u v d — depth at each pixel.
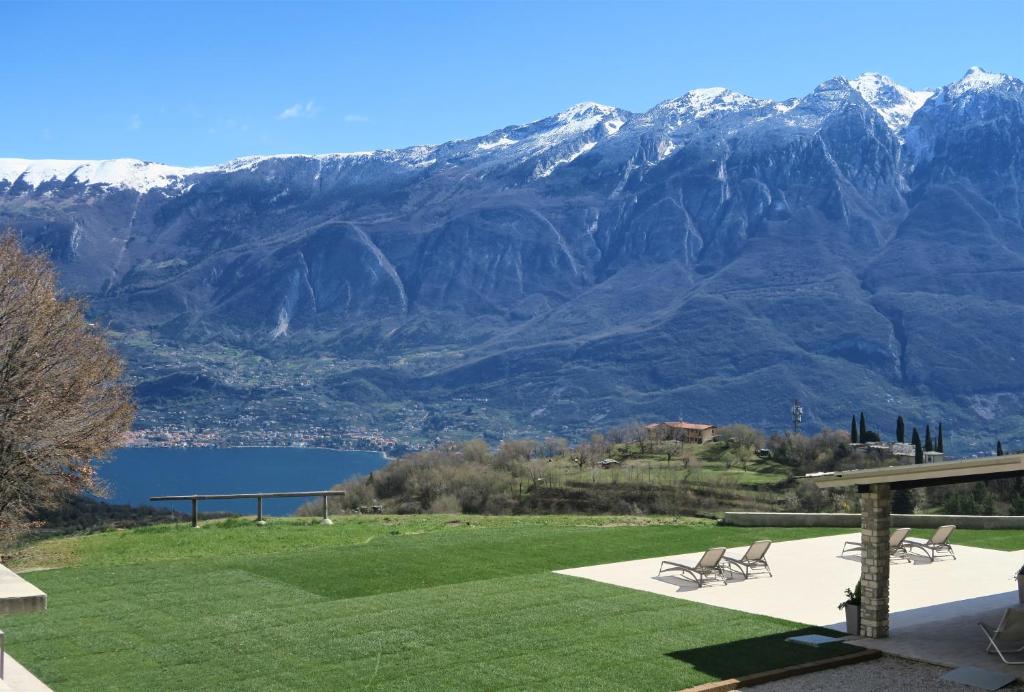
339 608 15.99
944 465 13.23
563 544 22.47
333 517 28.66
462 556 20.84
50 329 21.38
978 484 66.88
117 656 13.23
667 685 11.99
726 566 19.30
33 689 10.96
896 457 104.75
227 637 14.17
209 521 27.30
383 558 20.55
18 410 20.53
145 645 13.77
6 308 20.83
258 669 12.66
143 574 18.81
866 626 14.32
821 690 11.94
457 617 15.38
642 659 13.08
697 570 18.17
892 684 12.16
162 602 16.44
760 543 19.05
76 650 13.51
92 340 22.72
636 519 28.41
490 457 102.56
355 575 18.78
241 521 26.44
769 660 13.06
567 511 90.75
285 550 21.64
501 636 14.24
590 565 19.98
